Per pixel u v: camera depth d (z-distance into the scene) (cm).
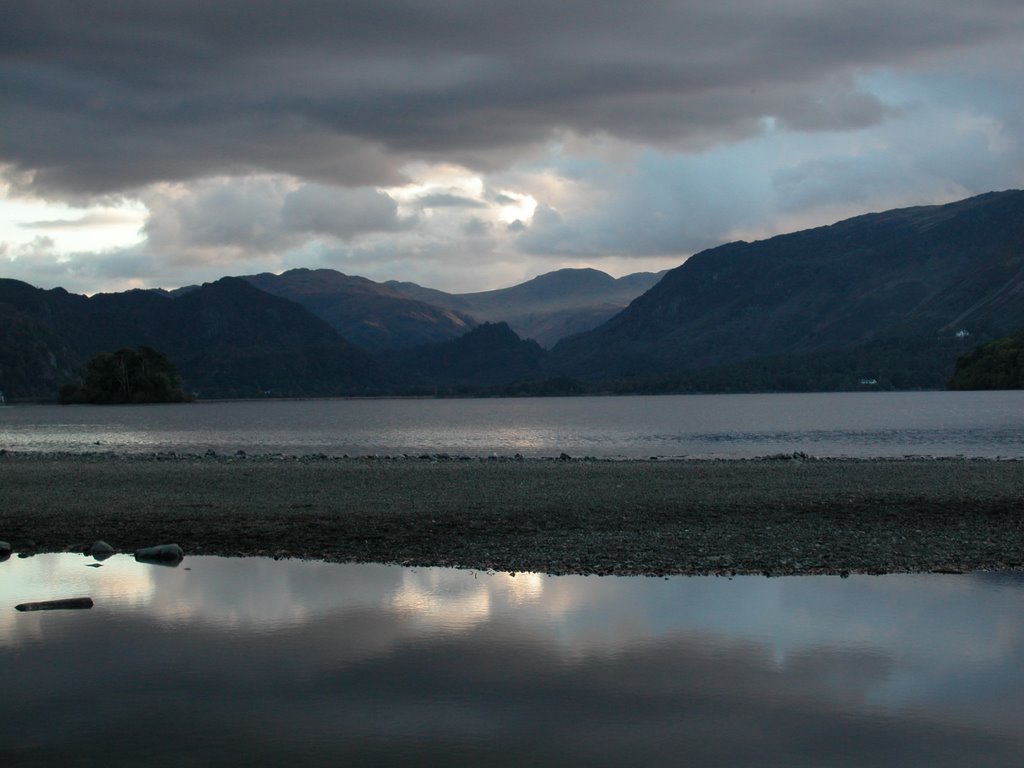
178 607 1992
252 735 1325
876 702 1448
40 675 1571
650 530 2798
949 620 1858
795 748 1284
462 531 2809
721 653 1673
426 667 1605
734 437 9419
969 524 2872
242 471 4700
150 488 3903
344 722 1372
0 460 5831
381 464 5319
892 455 6550
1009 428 10269
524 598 2047
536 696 1472
